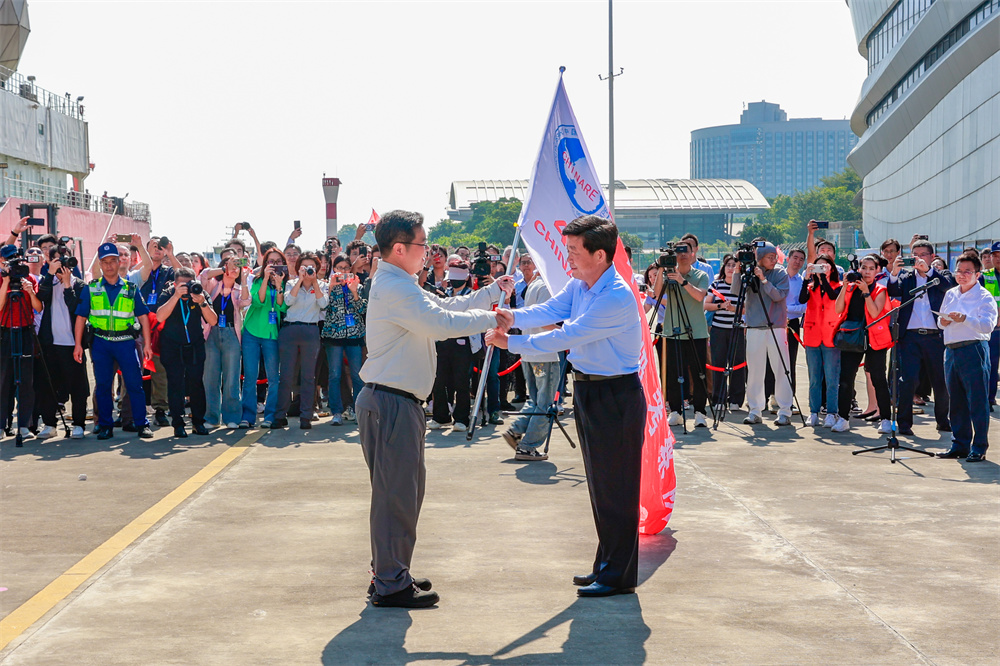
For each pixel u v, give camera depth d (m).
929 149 54.16
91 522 6.13
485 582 4.86
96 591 4.71
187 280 9.62
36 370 9.73
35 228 27.02
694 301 10.17
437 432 10.02
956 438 8.34
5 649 3.94
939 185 51.78
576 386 4.73
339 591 4.72
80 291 9.69
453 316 4.44
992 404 11.15
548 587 4.78
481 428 10.26
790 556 5.33
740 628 4.19
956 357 8.24
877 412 10.78
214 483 7.30
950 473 7.71
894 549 5.47
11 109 33.81
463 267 9.98
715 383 11.55
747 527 5.97
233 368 10.22
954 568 5.10
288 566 5.14
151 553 5.39
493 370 10.44
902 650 3.93
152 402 10.58
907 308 9.56
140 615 4.36
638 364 4.71
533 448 8.27
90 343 9.79
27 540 5.69
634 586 4.70
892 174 65.50
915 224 58.22
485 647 3.97
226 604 4.52
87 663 3.79
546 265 6.86
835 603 4.52
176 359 9.60
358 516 6.25
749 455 8.54
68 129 40.03
